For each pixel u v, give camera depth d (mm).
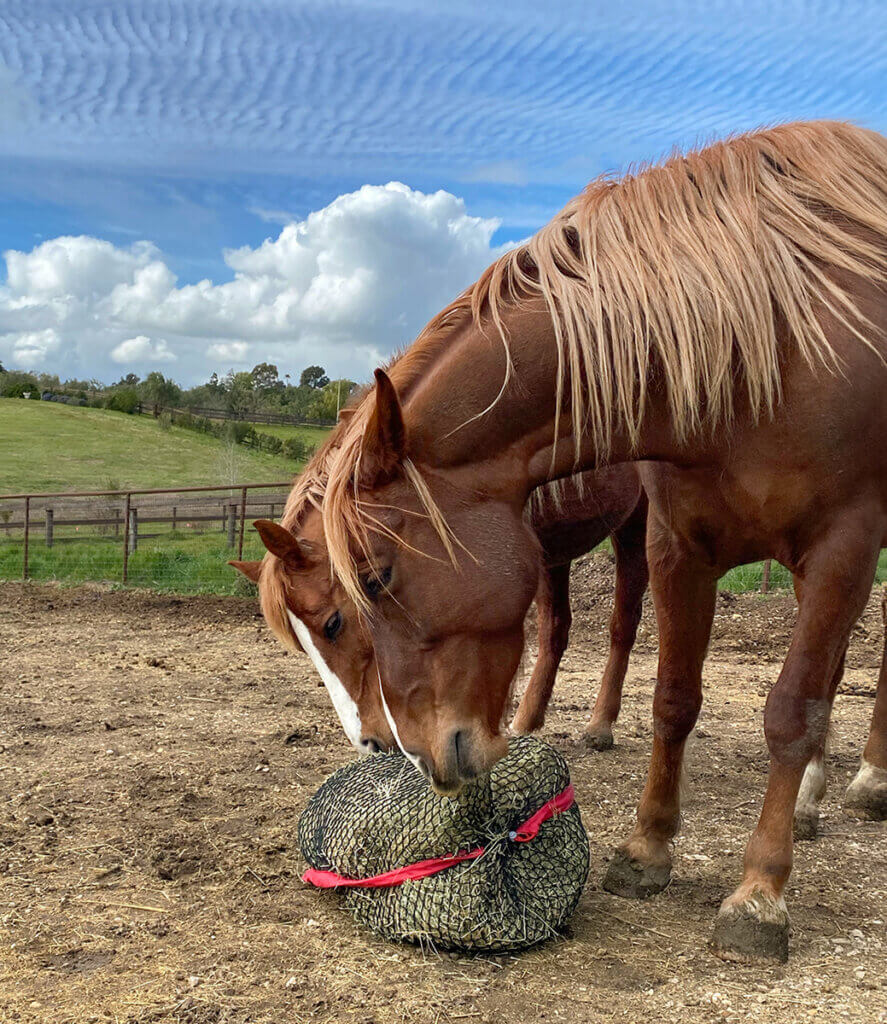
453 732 2189
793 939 2504
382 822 2549
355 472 2230
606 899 2811
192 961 2389
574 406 2281
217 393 72938
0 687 5766
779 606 8266
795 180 2492
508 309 2369
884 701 3648
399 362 2469
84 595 9891
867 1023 2078
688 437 2387
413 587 2215
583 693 5816
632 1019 2113
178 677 6133
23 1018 2105
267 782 3877
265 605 2600
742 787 3918
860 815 3576
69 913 2672
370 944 2498
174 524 18438
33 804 3578
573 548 4133
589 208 2479
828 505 2342
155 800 3637
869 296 2383
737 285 2281
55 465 39250
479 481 2297
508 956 2428
